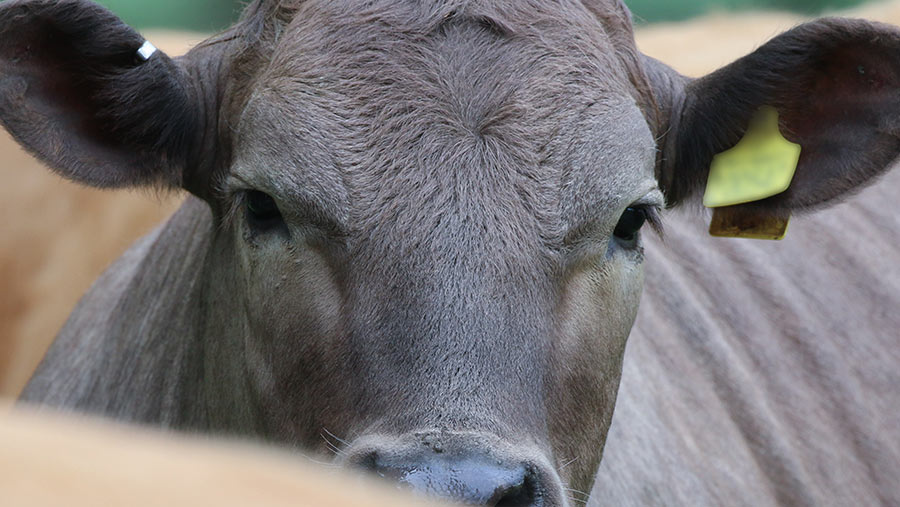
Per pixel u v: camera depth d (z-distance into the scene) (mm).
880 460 16953
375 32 9352
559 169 8977
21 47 10016
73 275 27312
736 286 17438
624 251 9797
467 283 8328
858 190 11758
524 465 7605
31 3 9633
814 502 15617
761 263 17953
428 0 9523
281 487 1752
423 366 8102
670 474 14047
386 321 8414
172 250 14031
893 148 11406
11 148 27781
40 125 10328
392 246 8562
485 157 8781
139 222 27516
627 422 14086
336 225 8820
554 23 9680
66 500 1649
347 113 9016
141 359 13703
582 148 9117
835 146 11711
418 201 8617
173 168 11078
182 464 1732
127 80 10438
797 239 18594
